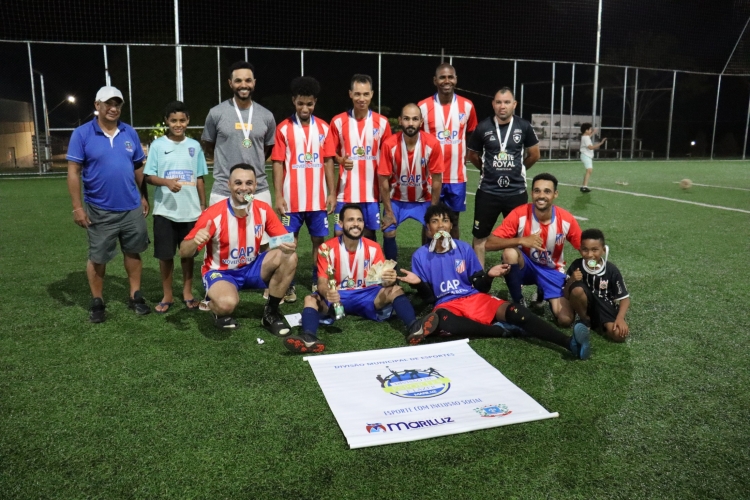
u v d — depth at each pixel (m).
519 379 2.99
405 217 4.93
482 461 2.26
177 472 2.20
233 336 3.64
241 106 4.28
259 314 4.12
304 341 3.28
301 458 2.28
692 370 3.11
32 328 3.76
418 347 3.38
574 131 20.34
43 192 10.64
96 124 3.85
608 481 2.14
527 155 4.97
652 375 3.04
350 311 3.91
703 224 7.43
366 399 2.75
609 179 13.20
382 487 2.11
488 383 2.91
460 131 5.07
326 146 4.57
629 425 2.53
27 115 22.02
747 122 20.56
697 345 3.46
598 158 20.27
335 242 3.79
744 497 2.06
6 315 4.02
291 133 4.45
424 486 2.11
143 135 14.60
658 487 2.11
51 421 2.57
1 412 2.66
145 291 4.70
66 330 3.73
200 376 3.04
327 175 4.70
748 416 2.62
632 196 10.19
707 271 5.14
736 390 2.88
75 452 2.33
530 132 4.84
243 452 2.33
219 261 3.77
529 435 2.45
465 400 2.74
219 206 3.68
